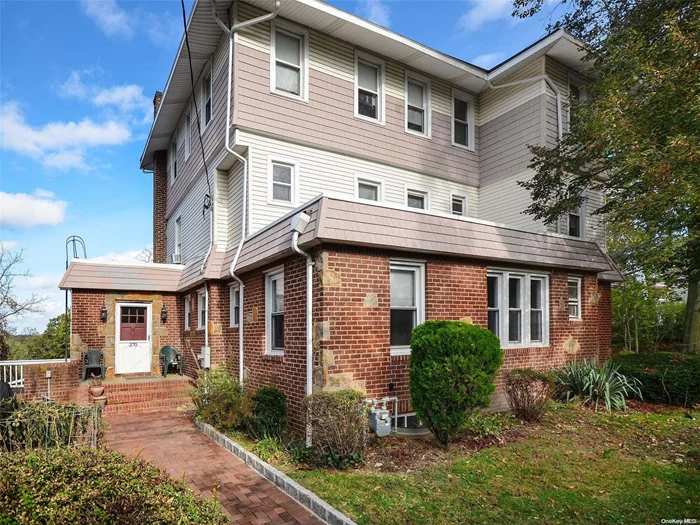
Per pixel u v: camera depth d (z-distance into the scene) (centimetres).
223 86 1015
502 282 901
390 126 1173
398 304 748
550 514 414
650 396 892
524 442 620
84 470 293
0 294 1845
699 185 631
